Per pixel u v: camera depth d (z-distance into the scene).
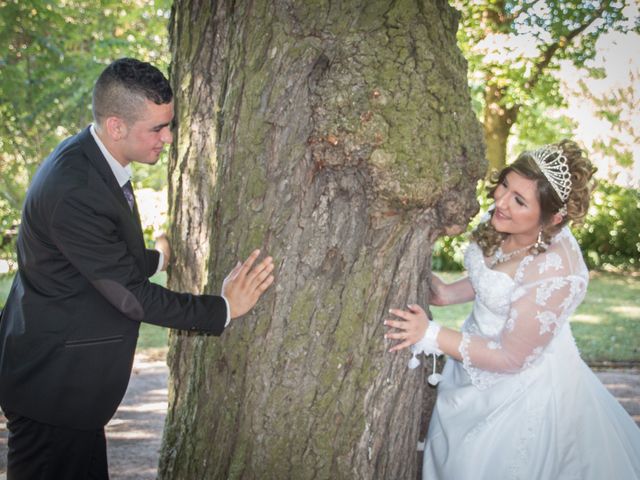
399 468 2.28
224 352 2.20
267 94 2.01
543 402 2.42
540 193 2.25
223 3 2.77
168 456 2.55
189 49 2.86
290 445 2.14
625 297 8.50
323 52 1.96
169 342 3.00
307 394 2.12
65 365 2.19
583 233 11.07
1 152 8.10
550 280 2.28
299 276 2.08
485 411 2.46
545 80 9.39
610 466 2.42
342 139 1.88
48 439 2.25
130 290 2.10
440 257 10.01
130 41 8.23
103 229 2.10
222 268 2.18
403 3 1.94
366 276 2.07
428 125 1.90
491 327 2.51
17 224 8.47
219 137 2.25
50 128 8.12
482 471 2.38
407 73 1.89
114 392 2.28
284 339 2.10
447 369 2.80
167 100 2.15
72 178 2.08
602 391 2.64
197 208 2.91
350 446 2.14
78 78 7.88
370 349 2.12
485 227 2.53
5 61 7.77
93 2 8.20
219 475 2.22
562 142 2.31
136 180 9.32
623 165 11.23
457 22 2.11
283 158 2.02
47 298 2.19
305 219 2.05
